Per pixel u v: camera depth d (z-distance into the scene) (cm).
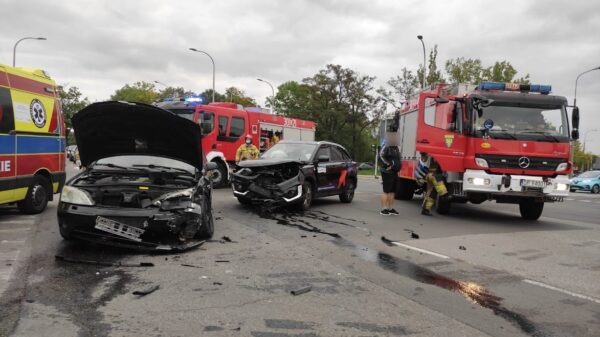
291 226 917
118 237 651
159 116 704
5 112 878
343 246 758
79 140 749
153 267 587
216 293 499
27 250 656
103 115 707
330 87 6806
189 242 720
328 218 1048
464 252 754
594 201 2231
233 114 1692
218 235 799
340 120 6700
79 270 563
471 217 1202
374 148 3581
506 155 1059
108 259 616
